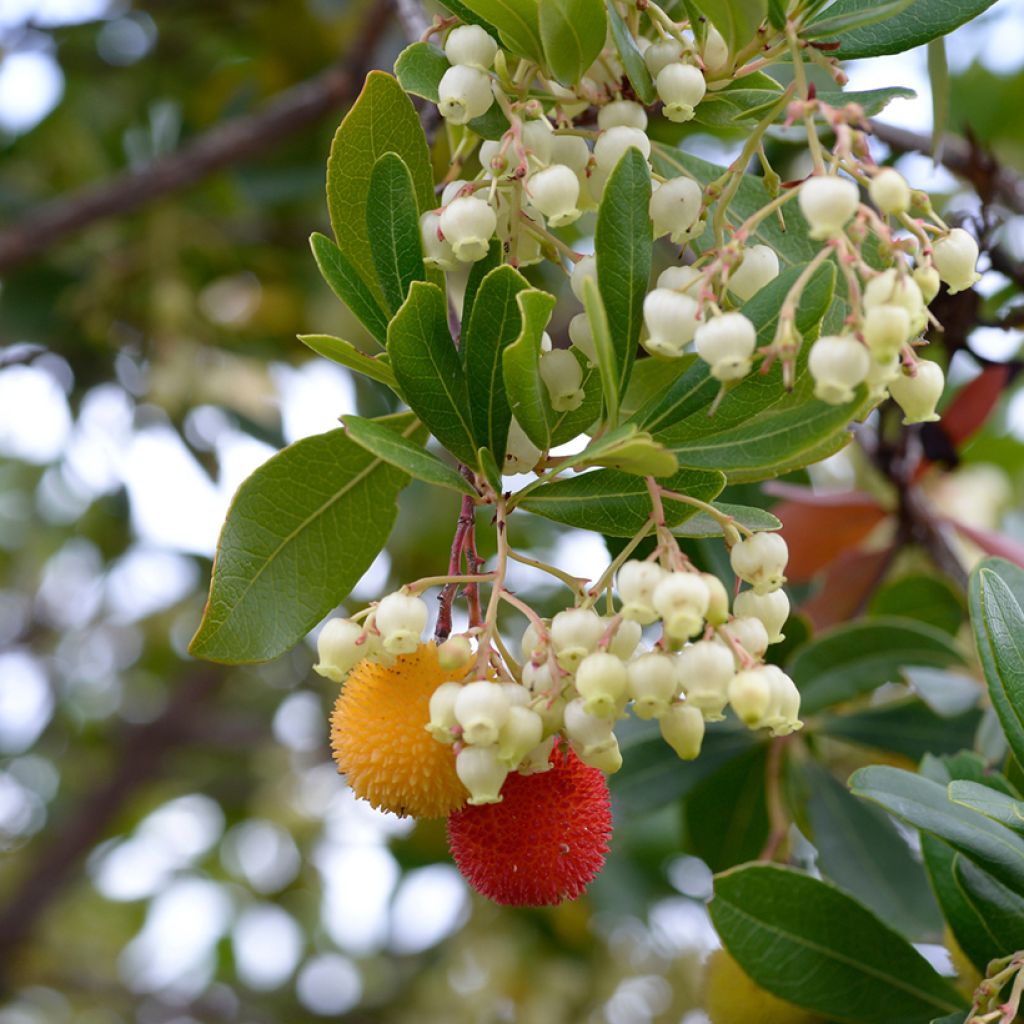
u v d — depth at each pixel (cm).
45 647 113
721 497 49
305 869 108
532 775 33
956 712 44
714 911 39
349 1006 104
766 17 33
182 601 100
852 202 30
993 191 49
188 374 76
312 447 35
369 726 33
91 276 77
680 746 32
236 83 79
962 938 37
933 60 41
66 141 81
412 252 33
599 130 35
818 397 31
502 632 72
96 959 123
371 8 63
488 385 33
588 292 30
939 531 51
